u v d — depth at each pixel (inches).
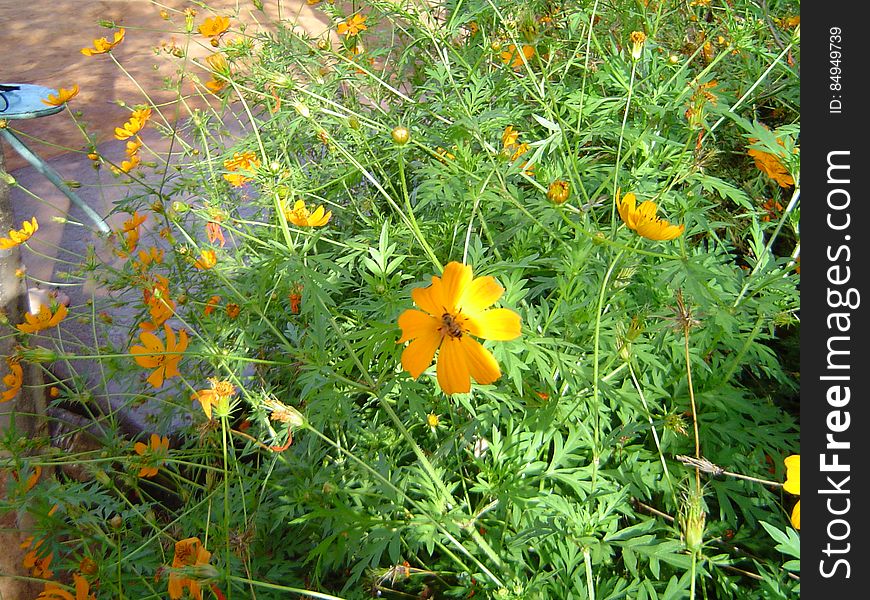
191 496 22.0
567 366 16.8
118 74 79.0
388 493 16.4
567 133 24.3
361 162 25.5
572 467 17.5
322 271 21.8
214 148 33.3
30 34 92.3
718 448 18.6
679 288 16.1
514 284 18.1
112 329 35.4
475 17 27.7
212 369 24.6
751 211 19.9
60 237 45.3
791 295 17.6
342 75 29.8
